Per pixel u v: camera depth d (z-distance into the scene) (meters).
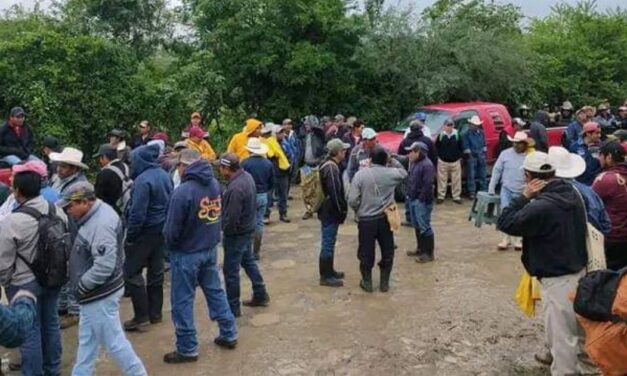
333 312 6.79
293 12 15.73
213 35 15.66
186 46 16.73
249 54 15.77
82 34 15.13
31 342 4.82
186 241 5.47
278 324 6.48
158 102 14.41
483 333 6.21
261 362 5.61
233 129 15.73
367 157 9.28
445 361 5.60
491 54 16.92
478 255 8.94
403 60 16.36
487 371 5.40
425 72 16.36
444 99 17.03
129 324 6.34
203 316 6.73
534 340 6.03
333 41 16.36
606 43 21.95
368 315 6.70
